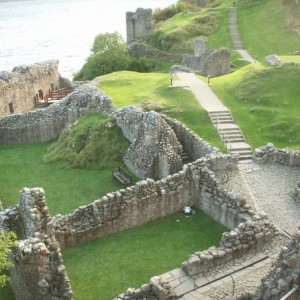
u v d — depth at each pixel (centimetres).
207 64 5116
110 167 3372
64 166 3509
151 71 6544
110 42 7094
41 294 1745
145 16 8975
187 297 1908
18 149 4038
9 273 2123
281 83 3841
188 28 7562
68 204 2962
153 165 3030
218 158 2759
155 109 3628
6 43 16138
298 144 3147
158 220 2614
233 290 1933
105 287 2100
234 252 2116
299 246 1448
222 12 8069
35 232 1870
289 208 2497
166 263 2248
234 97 3841
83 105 3991
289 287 1419
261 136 3247
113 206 2462
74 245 2411
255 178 2781
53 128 4122
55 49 14275
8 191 3228
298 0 7475
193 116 3503
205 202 2625
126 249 2370
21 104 5041
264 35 7031
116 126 3559
